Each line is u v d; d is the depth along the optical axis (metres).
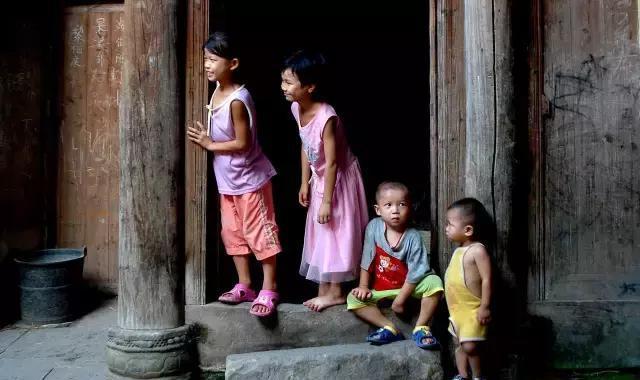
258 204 3.75
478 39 3.58
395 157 7.61
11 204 5.19
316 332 3.72
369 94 7.57
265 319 3.71
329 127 3.56
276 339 3.72
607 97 3.75
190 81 3.68
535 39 3.69
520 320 3.67
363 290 3.63
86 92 5.28
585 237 3.76
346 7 7.17
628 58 3.74
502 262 3.62
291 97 3.58
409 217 3.62
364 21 7.33
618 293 3.78
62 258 5.01
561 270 3.76
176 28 3.62
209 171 3.75
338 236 3.68
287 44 7.26
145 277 3.61
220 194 3.86
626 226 3.77
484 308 3.36
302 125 3.69
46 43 5.23
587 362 3.76
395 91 7.57
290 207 7.02
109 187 5.32
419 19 7.35
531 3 3.69
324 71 3.60
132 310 3.62
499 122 3.59
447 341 3.69
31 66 5.20
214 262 3.88
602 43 3.74
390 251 3.63
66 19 5.26
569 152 3.74
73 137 5.30
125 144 3.62
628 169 3.76
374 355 3.47
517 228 3.68
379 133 7.61
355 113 7.60
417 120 7.58
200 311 3.72
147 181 3.60
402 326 3.69
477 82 3.59
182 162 3.68
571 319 3.74
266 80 7.20
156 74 3.59
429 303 3.55
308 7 7.13
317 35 7.36
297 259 6.12
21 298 4.70
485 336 3.40
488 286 3.35
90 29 5.26
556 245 3.75
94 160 5.31
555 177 3.74
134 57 3.60
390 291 3.64
